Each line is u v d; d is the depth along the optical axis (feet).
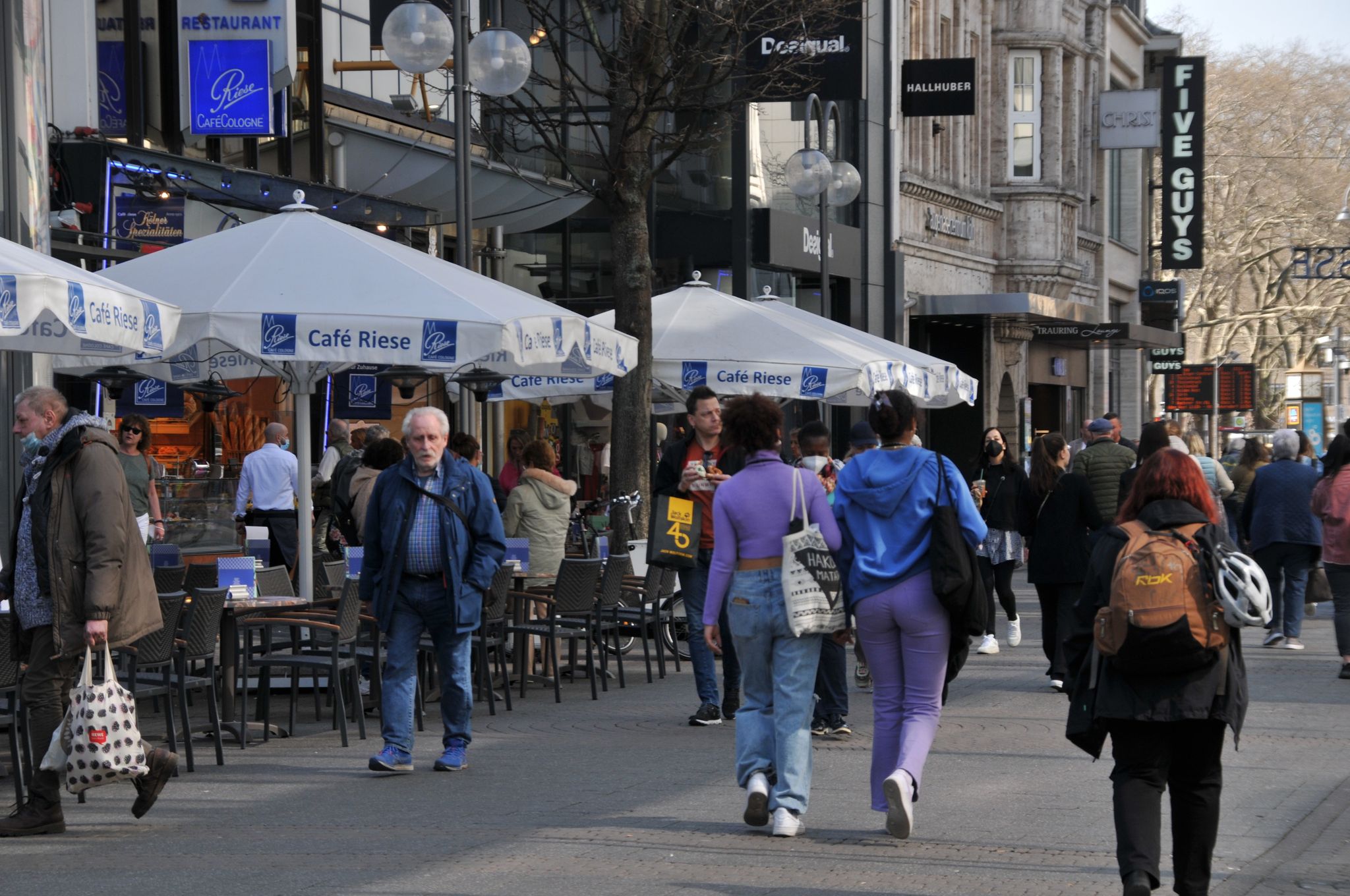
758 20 164.14
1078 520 109.50
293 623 91.20
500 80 125.90
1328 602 187.42
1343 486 119.14
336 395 154.92
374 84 191.52
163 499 144.46
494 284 104.78
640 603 128.36
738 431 66.95
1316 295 542.16
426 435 80.12
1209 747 52.21
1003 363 332.19
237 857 62.69
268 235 100.01
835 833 66.69
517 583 114.83
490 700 101.71
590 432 235.40
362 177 180.34
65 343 87.35
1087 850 63.72
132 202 145.48
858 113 276.82
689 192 244.42
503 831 67.05
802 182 176.86
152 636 77.87
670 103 144.25
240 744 90.17
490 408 219.82
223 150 161.89
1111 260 408.46
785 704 66.33
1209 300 543.80
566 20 152.56
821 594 64.75
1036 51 341.00
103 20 145.28
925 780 78.74
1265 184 530.68
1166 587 49.98
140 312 79.15
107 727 65.82
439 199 186.80
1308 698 108.47
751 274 244.42
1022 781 78.38
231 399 166.09
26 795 75.97
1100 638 50.93
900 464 64.69
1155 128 371.97
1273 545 137.59
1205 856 52.39
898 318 285.23
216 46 151.64
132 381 113.60
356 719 99.60
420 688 96.94
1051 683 110.73
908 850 63.67
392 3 177.37
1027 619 166.09
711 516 95.55
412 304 92.99
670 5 143.02
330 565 110.42
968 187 328.08
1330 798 75.31
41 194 125.49
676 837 65.98
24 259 74.13
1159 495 52.49
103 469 66.49
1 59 120.37
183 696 81.30
